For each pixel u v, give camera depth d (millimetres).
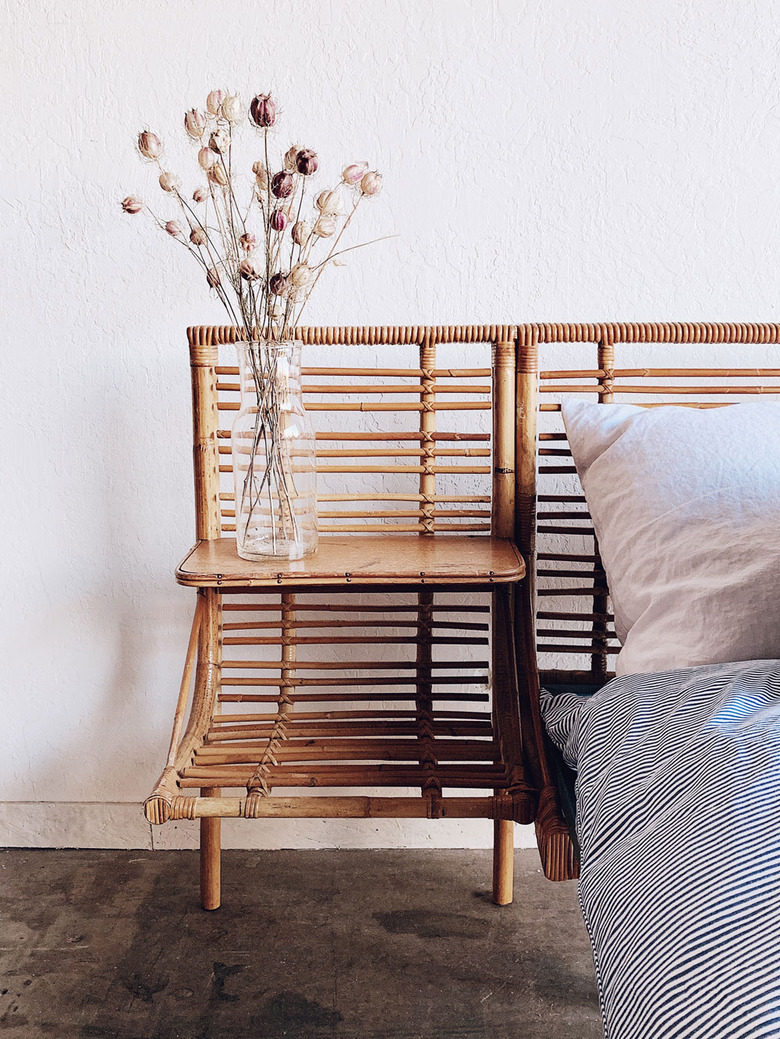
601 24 1461
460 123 1487
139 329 1551
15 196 1513
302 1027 1241
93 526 1613
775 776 766
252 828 1680
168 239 1521
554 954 1391
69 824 1683
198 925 1457
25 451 1591
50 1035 1227
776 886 657
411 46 1468
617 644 1637
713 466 1201
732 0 1450
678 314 1544
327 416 1575
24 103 1487
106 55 1474
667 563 1154
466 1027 1244
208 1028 1238
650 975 673
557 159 1498
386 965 1365
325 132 1490
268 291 1226
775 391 1421
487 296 1540
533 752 1185
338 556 1301
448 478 1594
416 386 1429
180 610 1634
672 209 1512
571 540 1621
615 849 856
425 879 1586
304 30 1465
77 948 1399
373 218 1513
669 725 936
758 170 1499
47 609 1637
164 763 1673
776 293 1536
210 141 1207
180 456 1590
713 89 1476
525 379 1393
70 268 1533
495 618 1375
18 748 1672
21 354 1560
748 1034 553
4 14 1464
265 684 1409
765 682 947
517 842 1691
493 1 1454
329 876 1596
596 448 1312
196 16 1463
